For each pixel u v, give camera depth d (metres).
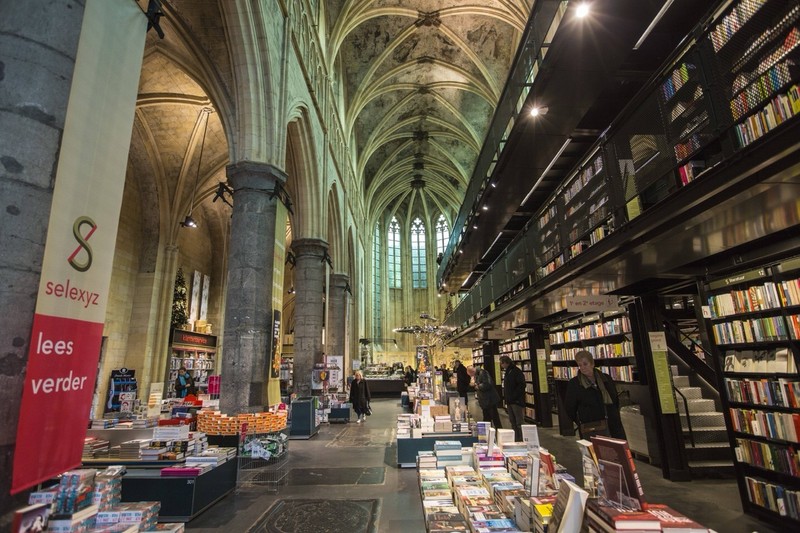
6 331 2.32
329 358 14.63
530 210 12.42
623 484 2.19
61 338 2.52
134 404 8.45
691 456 6.44
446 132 31.97
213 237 21.52
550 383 11.67
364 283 34.88
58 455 2.44
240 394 7.46
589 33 6.06
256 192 8.45
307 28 13.91
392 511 4.76
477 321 14.17
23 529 1.92
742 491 4.68
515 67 9.72
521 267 9.16
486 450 4.99
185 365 17.67
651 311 6.68
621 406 8.10
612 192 5.36
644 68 6.65
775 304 4.42
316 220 14.35
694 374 7.80
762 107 3.25
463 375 12.76
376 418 14.02
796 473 4.12
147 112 14.41
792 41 3.08
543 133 8.40
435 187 41.59
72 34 2.85
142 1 8.82
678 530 2.00
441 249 44.91
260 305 7.98
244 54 8.68
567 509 2.21
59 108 2.71
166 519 4.46
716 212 3.63
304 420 10.02
